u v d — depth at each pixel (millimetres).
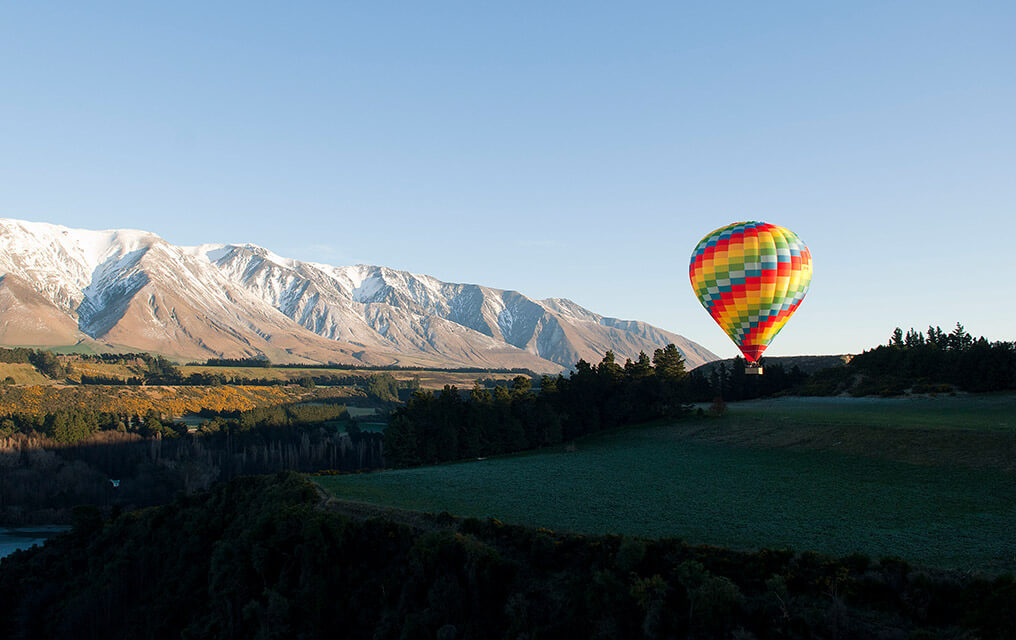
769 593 35375
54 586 73188
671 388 117188
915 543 40500
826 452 71125
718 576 37531
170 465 155250
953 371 109062
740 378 135625
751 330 80188
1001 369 100125
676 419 108500
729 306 79688
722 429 93250
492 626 41406
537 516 52094
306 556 49625
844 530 44312
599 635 37500
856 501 52031
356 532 50469
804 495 55625
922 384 111062
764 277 76938
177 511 73062
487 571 42969
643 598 37188
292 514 53875
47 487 143125
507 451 105562
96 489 144750
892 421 78625
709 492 59594
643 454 85750
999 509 46438
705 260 80562
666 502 56281
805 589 35625
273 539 52031
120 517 81938
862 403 103750
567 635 38656
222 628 50875
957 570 35281
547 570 43156
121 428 179750
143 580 65688
